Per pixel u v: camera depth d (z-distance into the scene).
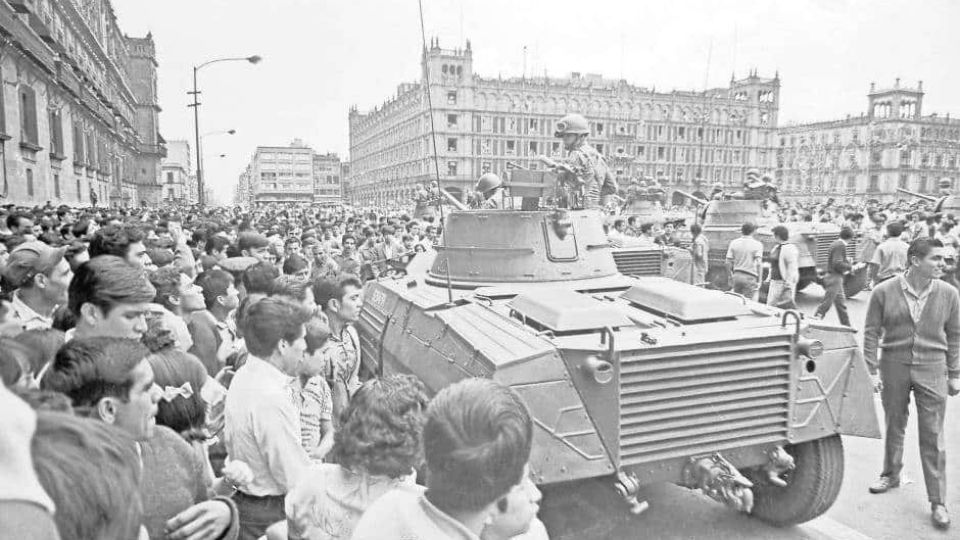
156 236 12.91
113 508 1.52
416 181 68.31
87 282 3.65
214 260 8.78
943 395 5.55
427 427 2.00
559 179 8.41
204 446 3.65
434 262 8.37
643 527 5.49
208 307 6.47
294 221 31.66
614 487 4.64
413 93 68.38
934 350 5.57
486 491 1.95
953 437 7.64
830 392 5.10
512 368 4.37
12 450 1.24
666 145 72.19
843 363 5.16
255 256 9.05
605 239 7.93
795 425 4.95
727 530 5.48
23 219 11.16
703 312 5.36
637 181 24.73
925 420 5.58
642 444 4.57
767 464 5.00
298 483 2.95
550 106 69.12
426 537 1.96
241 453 3.46
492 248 7.38
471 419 1.93
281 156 112.25
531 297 5.66
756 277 12.52
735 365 4.79
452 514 2.01
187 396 3.30
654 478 4.70
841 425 5.11
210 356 5.81
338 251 18.91
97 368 2.47
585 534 5.32
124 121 58.88
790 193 65.00
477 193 9.27
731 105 69.88
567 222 7.34
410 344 6.21
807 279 16.66
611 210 14.20
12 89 22.78
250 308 3.61
